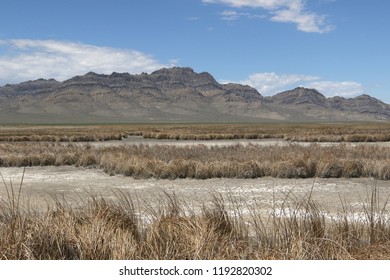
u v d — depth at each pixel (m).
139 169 21.17
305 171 20.53
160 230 6.87
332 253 6.42
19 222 6.62
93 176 21.70
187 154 26.55
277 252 6.38
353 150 29.30
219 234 6.98
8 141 55.62
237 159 23.17
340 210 12.44
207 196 15.46
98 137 57.34
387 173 19.98
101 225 6.76
